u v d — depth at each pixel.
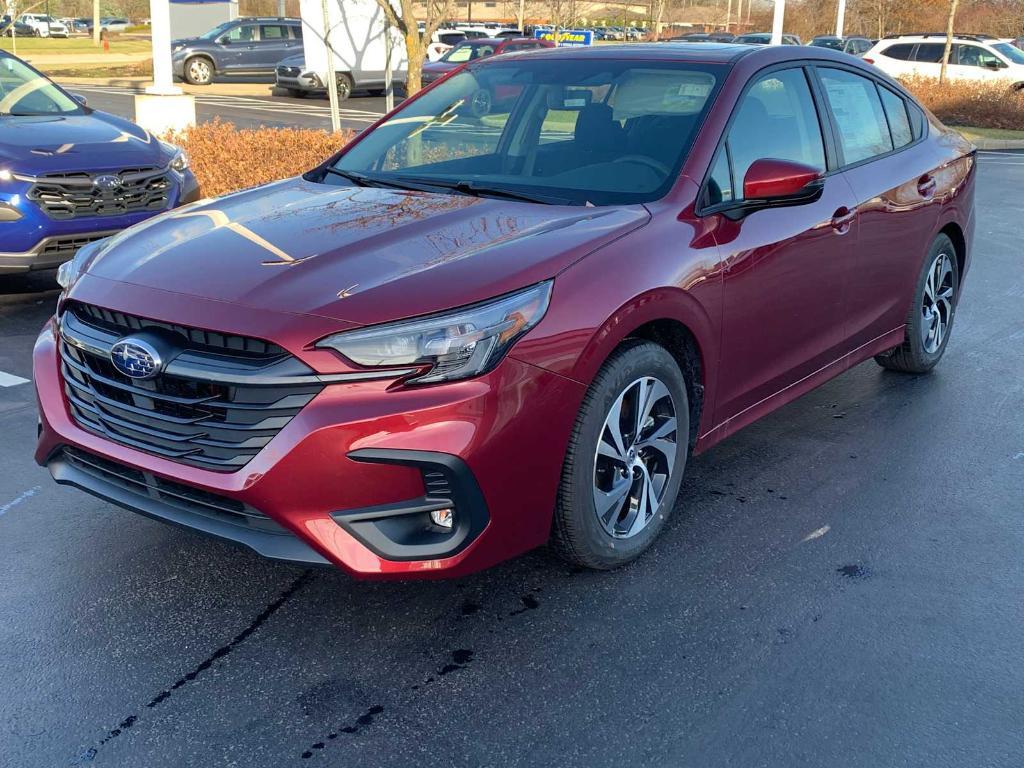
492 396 2.87
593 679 2.94
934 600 3.38
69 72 32.25
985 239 9.71
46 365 3.43
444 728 2.73
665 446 3.58
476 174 4.04
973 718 2.78
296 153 9.33
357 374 2.79
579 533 3.29
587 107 4.13
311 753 2.62
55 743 2.65
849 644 3.12
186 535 3.80
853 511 4.03
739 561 3.62
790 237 3.98
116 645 3.09
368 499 2.82
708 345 3.63
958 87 22.62
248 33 29.16
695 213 3.62
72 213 6.60
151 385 3.00
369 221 3.45
